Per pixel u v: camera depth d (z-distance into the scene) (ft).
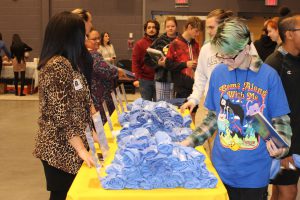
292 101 8.18
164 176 5.98
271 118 6.73
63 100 7.06
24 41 38.65
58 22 7.43
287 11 12.84
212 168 6.75
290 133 6.68
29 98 33.35
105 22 38.11
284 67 8.22
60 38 7.36
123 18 37.99
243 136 6.61
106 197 5.74
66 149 7.38
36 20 38.40
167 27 16.34
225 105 6.70
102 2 37.88
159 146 6.16
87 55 9.34
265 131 6.07
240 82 6.66
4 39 38.73
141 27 37.99
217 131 7.00
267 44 15.57
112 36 38.22
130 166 6.02
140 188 5.96
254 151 6.61
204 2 37.04
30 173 15.34
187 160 6.12
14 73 34.06
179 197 5.76
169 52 14.83
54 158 7.34
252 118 6.21
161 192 5.84
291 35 8.05
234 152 6.65
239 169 6.63
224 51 6.25
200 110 26.14
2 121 24.57
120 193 5.81
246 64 6.61
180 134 7.84
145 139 6.67
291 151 8.13
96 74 11.96
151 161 5.98
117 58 38.47
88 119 7.77
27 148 18.78
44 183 14.32
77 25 7.47
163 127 8.39
